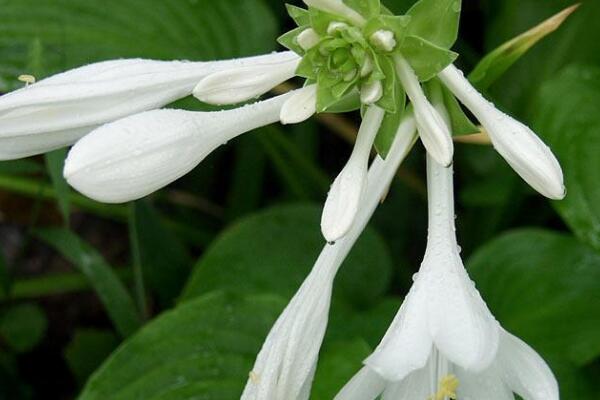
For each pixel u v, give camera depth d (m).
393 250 1.00
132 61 0.70
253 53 0.90
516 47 0.76
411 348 0.63
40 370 1.01
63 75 0.68
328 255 0.68
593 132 0.86
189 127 0.68
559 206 0.84
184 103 0.84
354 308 0.89
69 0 0.88
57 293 1.05
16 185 0.96
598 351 0.83
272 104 0.70
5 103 0.67
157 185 0.67
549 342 0.86
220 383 0.80
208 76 0.68
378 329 0.86
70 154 0.65
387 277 0.91
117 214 0.99
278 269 0.90
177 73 0.70
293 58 0.70
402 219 1.02
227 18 0.91
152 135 0.67
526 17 0.97
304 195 1.00
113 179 0.66
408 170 1.00
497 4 1.00
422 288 0.65
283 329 0.67
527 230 0.90
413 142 0.70
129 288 0.99
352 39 0.68
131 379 0.79
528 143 0.67
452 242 0.68
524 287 0.88
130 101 0.69
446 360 0.67
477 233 0.99
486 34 1.01
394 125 0.69
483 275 0.89
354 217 0.66
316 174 0.99
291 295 0.88
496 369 0.65
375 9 0.69
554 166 0.66
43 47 0.86
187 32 0.90
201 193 1.07
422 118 0.68
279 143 0.97
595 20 0.96
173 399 0.80
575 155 0.86
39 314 0.98
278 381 0.67
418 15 0.69
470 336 0.63
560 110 0.87
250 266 0.89
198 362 0.80
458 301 0.65
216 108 0.85
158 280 0.94
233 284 0.89
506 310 0.88
